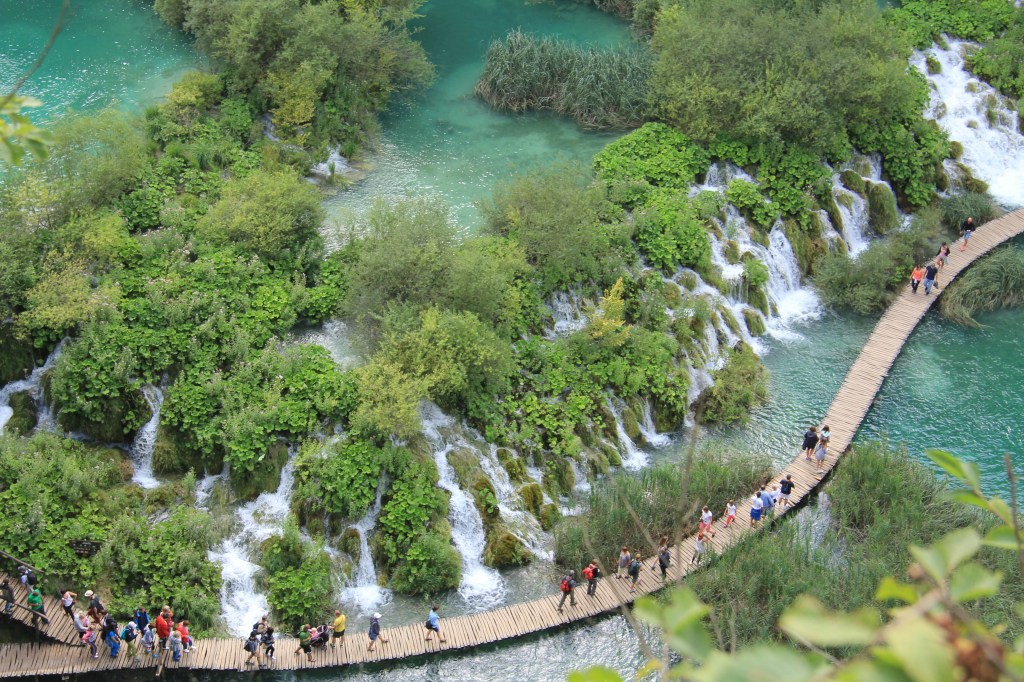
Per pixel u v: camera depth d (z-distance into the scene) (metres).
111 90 52.66
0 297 36.06
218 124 48.75
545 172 47.25
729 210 48.38
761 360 44.16
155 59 55.56
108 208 41.47
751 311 45.56
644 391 40.41
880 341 44.66
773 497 36.59
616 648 32.03
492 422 37.72
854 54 51.72
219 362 37.12
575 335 40.81
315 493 34.22
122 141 42.44
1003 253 48.28
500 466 37.22
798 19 54.22
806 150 50.69
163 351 36.47
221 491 35.09
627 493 36.12
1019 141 58.06
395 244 38.75
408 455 35.38
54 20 58.62
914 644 4.27
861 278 47.41
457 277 38.31
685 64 52.34
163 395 36.41
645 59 56.16
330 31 52.25
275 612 32.47
